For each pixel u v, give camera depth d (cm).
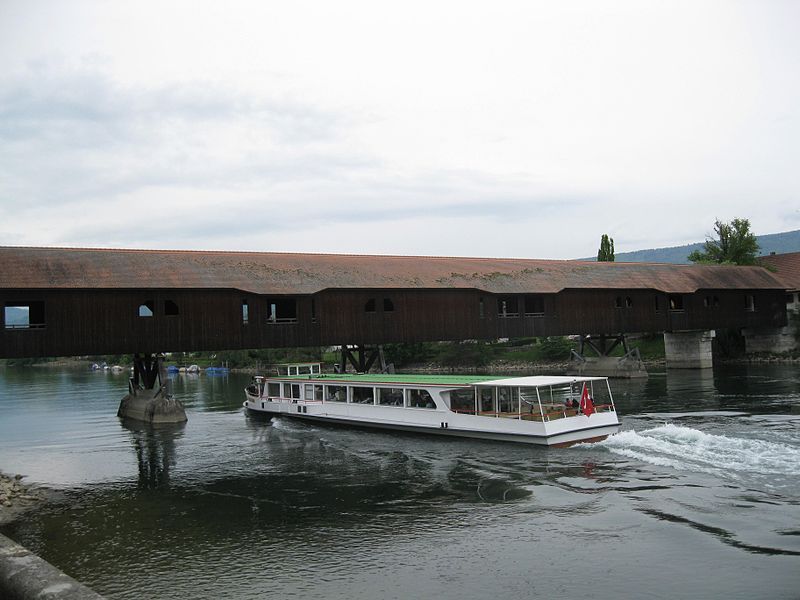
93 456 2852
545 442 2566
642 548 1518
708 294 5841
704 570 1386
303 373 4284
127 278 3584
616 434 2702
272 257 4419
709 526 1616
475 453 2581
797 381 4562
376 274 4466
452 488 2095
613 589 1333
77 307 3400
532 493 1981
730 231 7962
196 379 8006
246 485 2250
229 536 1739
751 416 3100
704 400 3766
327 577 1460
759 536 1542
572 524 1698
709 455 2303
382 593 1370
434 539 1658
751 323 6103
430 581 1416
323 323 4091
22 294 3278
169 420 3744
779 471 2073
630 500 1850
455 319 4534
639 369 5416
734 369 5800
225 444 3023
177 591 1411
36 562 745
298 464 2538
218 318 3772
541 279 5050
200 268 3938
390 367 4619
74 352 3375
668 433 2686
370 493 2088
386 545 1633
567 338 8450
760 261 7900
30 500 2147
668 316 5575
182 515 1936
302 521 1838
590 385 2817
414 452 2661
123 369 11069
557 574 1417
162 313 3622
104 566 1556
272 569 1515
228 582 1450
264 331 3900
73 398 5550
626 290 5347
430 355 8550
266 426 3547
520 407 2709
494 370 7681
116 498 2148
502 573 1438
